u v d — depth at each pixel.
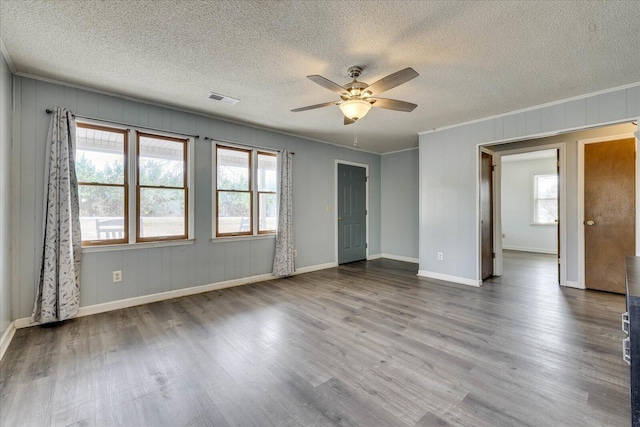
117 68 2.63
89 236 3.12
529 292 3.85
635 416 1.11
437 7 1.82
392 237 6.47
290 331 2.66
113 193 3.25
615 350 2.26
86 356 2.21
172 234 3.67
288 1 1.77
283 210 4.68
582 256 4.02
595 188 3.92
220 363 2.12
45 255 2.79
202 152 3.89
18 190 2.71
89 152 3.12
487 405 1.66
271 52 2.36
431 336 2.54
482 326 2.74
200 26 2.02
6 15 1.89
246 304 3.41
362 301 3.50
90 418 1.57
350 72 2.64
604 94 3.11
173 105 3.55
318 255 5.37
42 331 2.65
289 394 1.77
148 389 1.82
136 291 3.38
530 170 7.64
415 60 2.47
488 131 4.02
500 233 4.90
